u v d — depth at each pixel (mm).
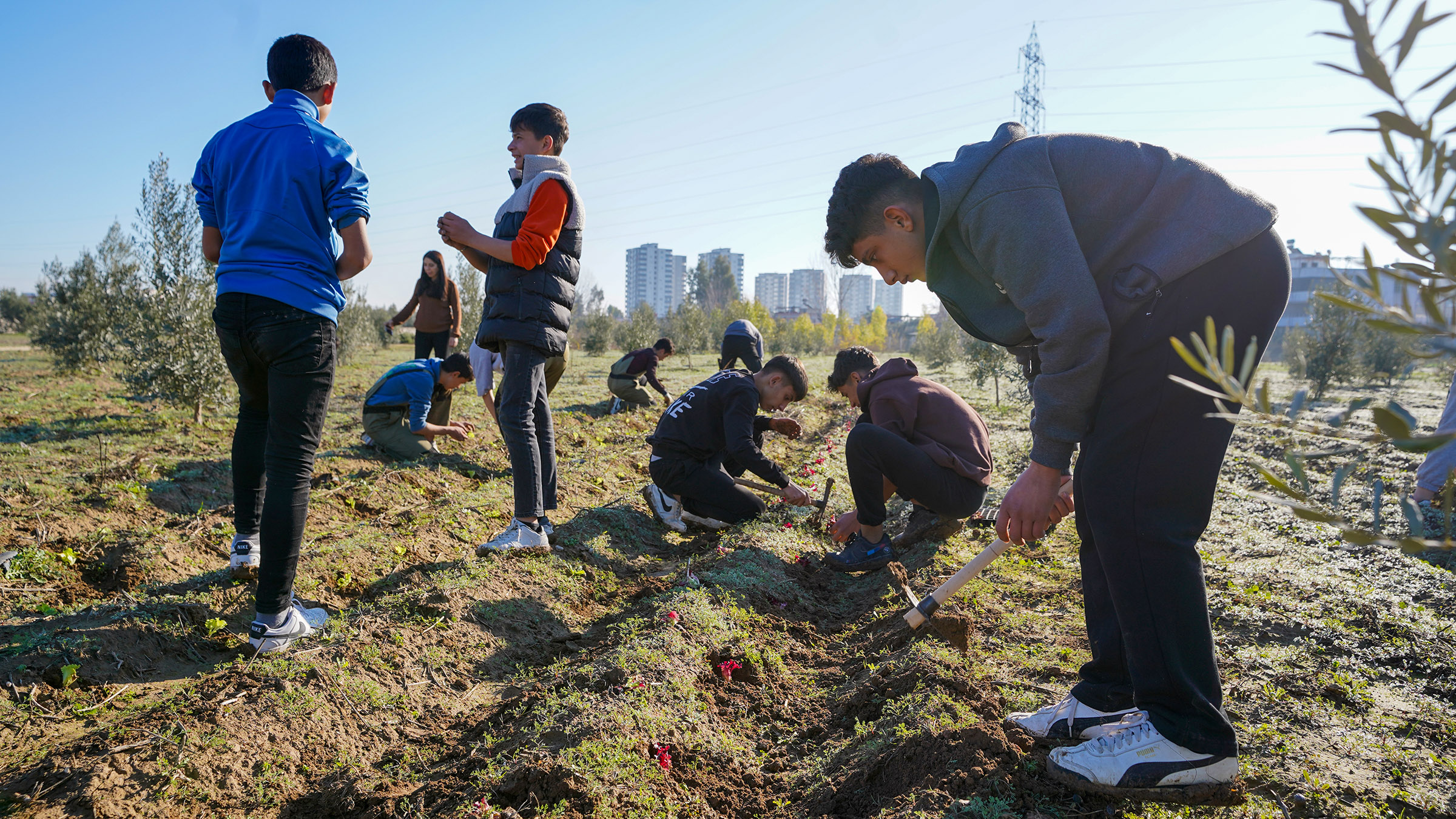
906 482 4012
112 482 5227
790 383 5020
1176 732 1879
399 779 2361
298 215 2961
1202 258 1788
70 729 2512
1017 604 3443
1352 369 12398
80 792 2084
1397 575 3744
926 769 2107
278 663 2779
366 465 6320
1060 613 3318
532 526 4195
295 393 2967
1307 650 2867
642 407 10211
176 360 7883
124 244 12430
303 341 2945
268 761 2355
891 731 2352
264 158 2982
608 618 3641
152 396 8180
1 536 4074
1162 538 1850
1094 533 1942
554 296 4137
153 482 5371
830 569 4238
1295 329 13188
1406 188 733
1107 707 2164
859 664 3086
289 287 2914
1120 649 2148
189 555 4102
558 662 3127
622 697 2559
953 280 2090
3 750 2371
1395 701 2494
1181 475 1834
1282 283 1829
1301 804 1936
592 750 2238
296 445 3000
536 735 2371
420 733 2645
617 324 30484
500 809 2068
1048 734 2209
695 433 4949
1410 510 781
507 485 5637
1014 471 6410
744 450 4656
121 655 2906
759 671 2994
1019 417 10023
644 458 7066
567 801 2053
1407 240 740
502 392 4199
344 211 3025
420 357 8797
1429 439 736
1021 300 1889
